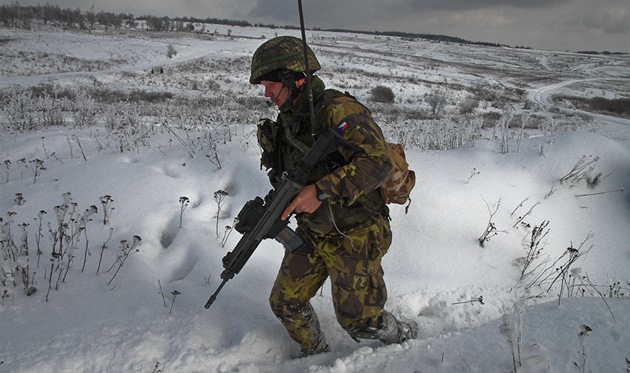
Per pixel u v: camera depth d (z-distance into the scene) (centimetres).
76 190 473
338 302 245
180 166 538
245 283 343
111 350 251
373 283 247
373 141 207
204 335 276
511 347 228
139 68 4122
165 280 357
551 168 513
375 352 261
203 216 440
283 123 240
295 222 420
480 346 254
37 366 234
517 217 450
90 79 2958
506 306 349
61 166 550
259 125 249
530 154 536
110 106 1070
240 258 244
